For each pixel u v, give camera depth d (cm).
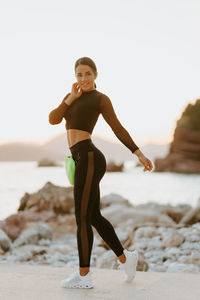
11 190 3070
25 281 328
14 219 821
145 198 2647
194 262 538
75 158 313
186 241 651
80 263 308
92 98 316
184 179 5719
